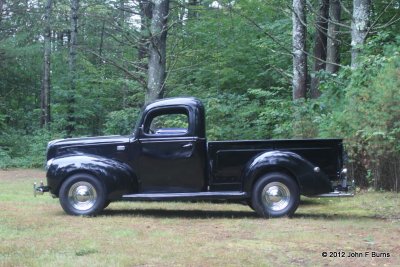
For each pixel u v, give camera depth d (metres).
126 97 22.88
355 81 11.77
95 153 8.88
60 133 22.25
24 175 17.27
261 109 15.73
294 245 6.43
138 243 6.51
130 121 20.56
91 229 7.45
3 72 27.11
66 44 26.61
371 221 8.13
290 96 17.55
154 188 8.75
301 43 14.43
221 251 6.09
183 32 18.73
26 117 27.31
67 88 22.78
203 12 19.31
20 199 10.80
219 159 8.59
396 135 10.90
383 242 6.59
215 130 14.98
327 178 8.39
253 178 8.40
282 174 8.45
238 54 18.64
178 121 11.50
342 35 17.23
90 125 24.00
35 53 25.06
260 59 18.50
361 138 11.28
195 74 19.17
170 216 8.78
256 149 8.57
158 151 8.70
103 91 23.69
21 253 5.95
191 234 7.14
